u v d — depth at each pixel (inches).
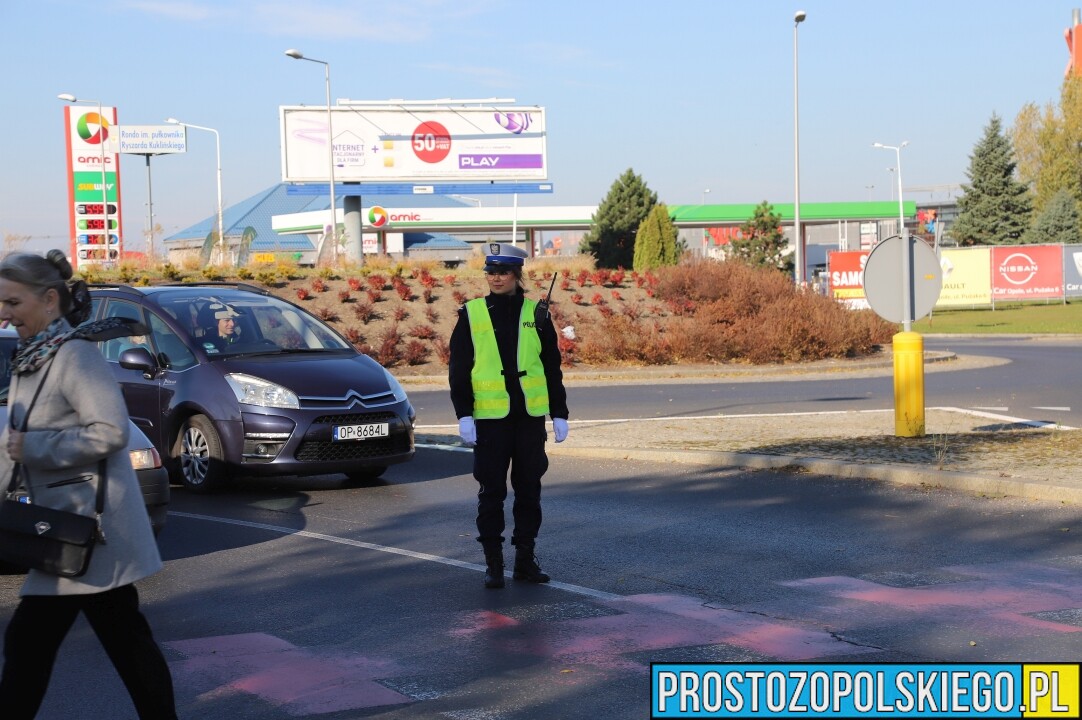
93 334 155.2
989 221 2856.8
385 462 422.0
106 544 153.8
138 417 439.2
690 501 383.2
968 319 1873.8
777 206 3097.9
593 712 185.0
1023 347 1262.3
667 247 1974.7
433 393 854.5
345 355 449.1
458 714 185.0
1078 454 428.8
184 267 1157.7
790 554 302.5
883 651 214.5
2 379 311.7
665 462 470.6
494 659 214.4
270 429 405.1
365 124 1973.4
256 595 268.4
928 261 496.1
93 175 2113.7
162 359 437.4
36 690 154.5
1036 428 542.6
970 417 600.7
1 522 151.6
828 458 436.8
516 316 275.1
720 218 3105.3
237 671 209.3
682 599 257.0
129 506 157.2
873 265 499.5
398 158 1985.7
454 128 2004.2
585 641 224.8
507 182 2021.4
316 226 3112.7
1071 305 2112.5
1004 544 308.3
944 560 292.2
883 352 1146.0
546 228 3262.8
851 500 375.2
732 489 402.9
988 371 938.1
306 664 213.2
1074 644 217.8
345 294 1115.9
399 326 1082.7
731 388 846.5
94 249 1219.2
